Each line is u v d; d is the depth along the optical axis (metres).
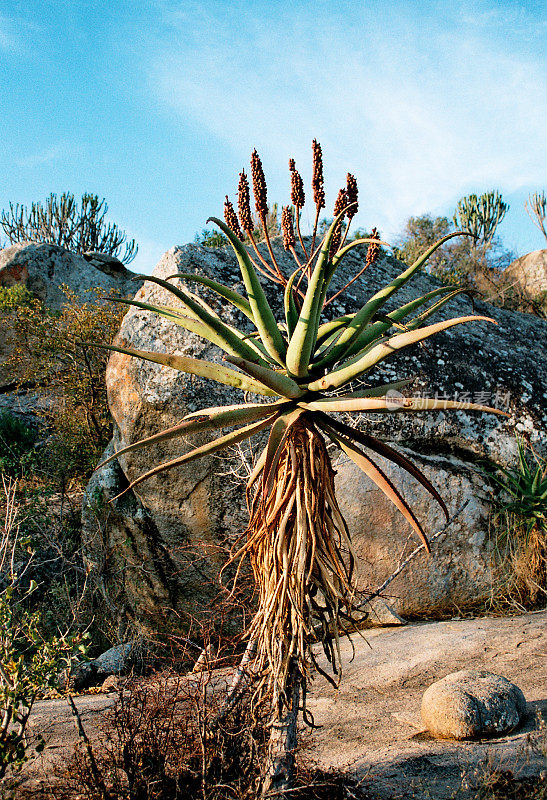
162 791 2.43
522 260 16.64
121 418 5.68
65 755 2.98
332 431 2.42
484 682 3.31
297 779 2.42
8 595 3.13
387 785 2.65
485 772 2.56
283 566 2.30
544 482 5.57
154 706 2.75
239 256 2.37
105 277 14.59
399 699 3.69
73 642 2.77
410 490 5.41
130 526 5.84
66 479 8.54
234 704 2.64
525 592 5.43
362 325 2.51
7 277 13.65
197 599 5.53
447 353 6.29
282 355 2.51
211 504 5.41
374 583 5.20
